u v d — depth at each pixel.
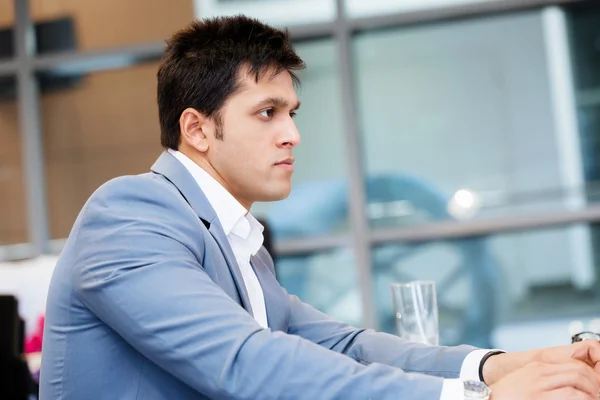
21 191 5.68
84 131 5.66
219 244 1.72
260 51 1.76
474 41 5.31
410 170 5.37
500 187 5.28
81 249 1.60
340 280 5.42
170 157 1.82
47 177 5.69
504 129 5.28
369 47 5.42
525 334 5.24
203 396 1.61
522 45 5.27
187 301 1.46
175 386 1.60
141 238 1.54
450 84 5.34
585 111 5.21
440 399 1.36
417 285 2.06
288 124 1.78
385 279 5.40
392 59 5.40
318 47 5.45
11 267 4.38
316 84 5.43
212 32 1.79
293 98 1.80
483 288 5.29
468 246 5.32
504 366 1.75
